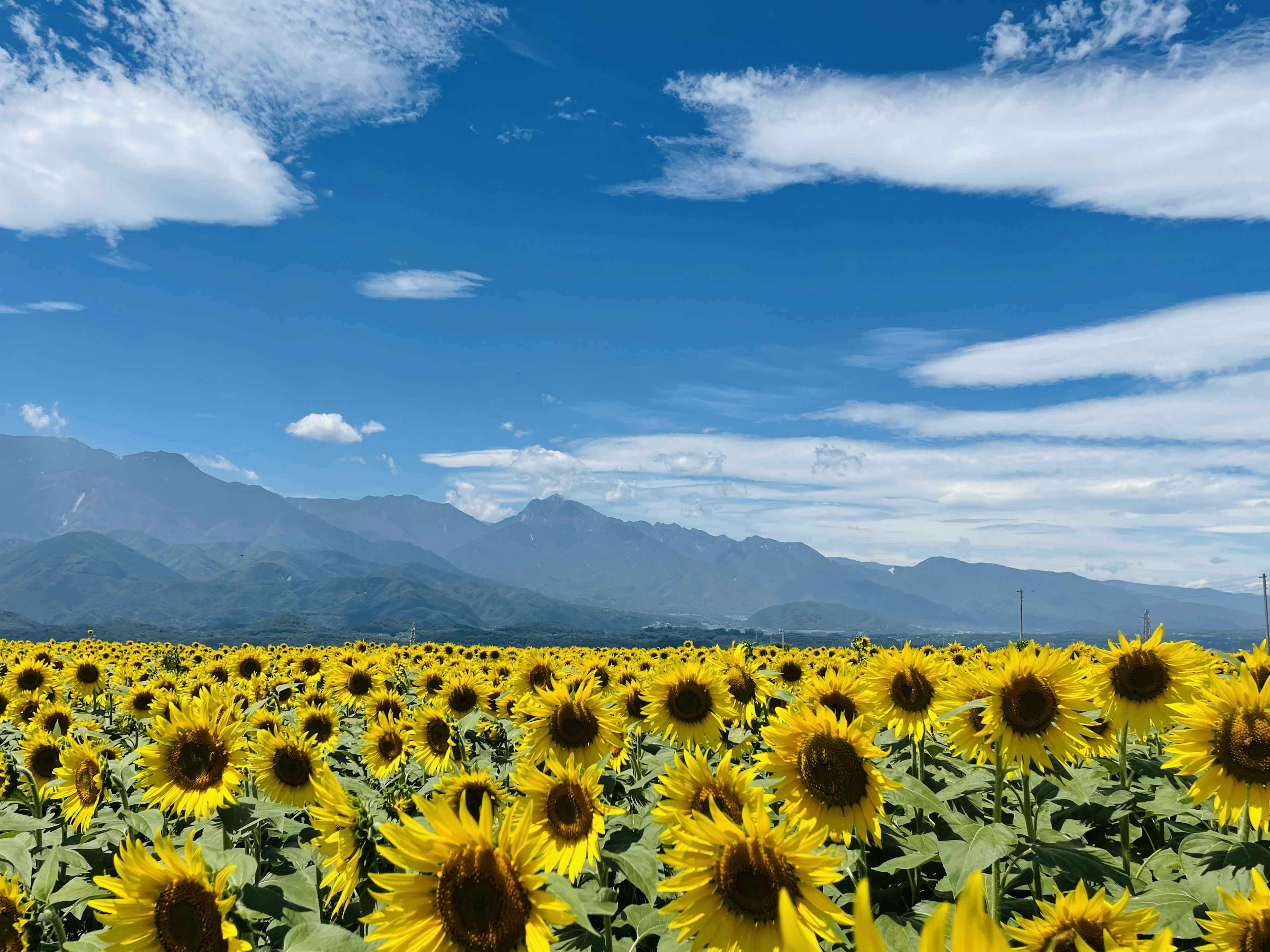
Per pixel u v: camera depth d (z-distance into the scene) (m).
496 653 27.77
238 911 5.23
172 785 8.50
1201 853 6.57
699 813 4.96
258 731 11.16
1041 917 5.19
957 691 7.73
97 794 9.09
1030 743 7.13
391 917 4.32
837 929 4.55
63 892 7.31
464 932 4.29
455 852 4.40
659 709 10.52
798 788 6.32
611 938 6.11
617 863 6.82
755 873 4.42
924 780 9.34
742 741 10.80
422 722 11.65
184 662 26.95
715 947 4.41
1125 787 8.71
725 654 13.10
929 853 7.04
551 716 9.34
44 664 19.53
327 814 7.09
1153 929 5.75
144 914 5.05
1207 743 6.76
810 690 9.95
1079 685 7.16
